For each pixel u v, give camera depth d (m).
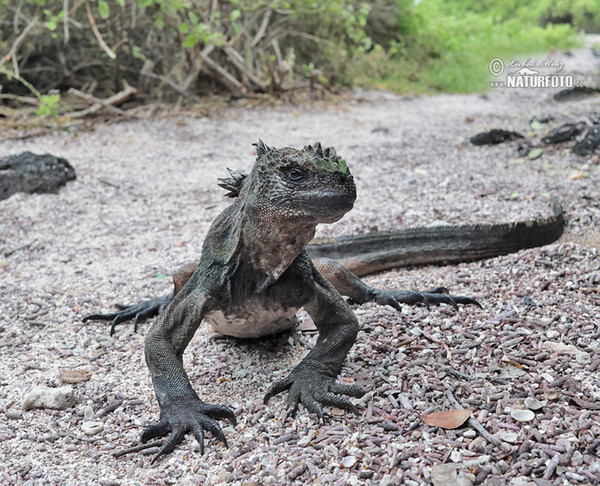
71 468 0.77
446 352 0.90
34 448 0.80
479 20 3.85
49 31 2.41
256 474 0.74
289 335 0.97
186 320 0.84
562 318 0.94
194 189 1.55
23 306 1.07
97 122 2.18
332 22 2.96
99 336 0.99
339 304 0.89
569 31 4.04
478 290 1.04
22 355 0.96
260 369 0.91
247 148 1.92
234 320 0.88
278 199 0.78
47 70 2.53
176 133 2.07
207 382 0.89
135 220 1.37
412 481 0.72
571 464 0.72
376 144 1.92
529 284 1.03
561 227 1.20
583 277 1.02
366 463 0.74
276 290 0.85
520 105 2.51
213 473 0.75
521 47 3.58
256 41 2.67
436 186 1.48
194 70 2.47
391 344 0.92
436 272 1.12
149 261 1.21
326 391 0.83
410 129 2.13
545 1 4.50
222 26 2.63
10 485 0.75
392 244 1.14
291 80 2.69
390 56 3.29
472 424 0.78
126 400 0.86
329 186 0.76
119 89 2.48
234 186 0.88
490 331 0.93
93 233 1.32
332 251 1.13
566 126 1.85
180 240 1.28
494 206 1.33
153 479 0.75
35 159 1.56
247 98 2.59
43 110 2.04
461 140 1.92
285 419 0.81
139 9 2.49
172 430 0.79
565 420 0.77
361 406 0.82
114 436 0.81
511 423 0.77
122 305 1.05
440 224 1.25
